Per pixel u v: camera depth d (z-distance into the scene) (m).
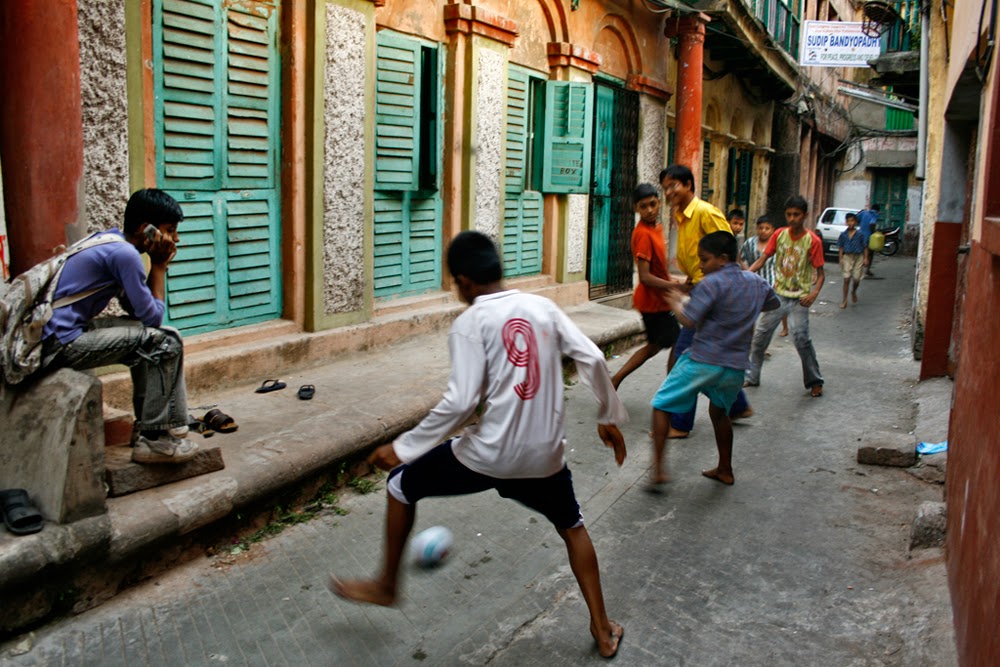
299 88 5.66
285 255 5.85
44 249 3.60
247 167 5.47
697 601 3.48
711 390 4.57
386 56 6.53
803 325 6.99
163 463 3.65
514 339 2.77
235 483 3.81
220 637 3.13
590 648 3.11
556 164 8.97
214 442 4.31
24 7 3.43
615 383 6.29
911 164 28.92
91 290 3.29
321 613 3.34
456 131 7.38
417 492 2.92
